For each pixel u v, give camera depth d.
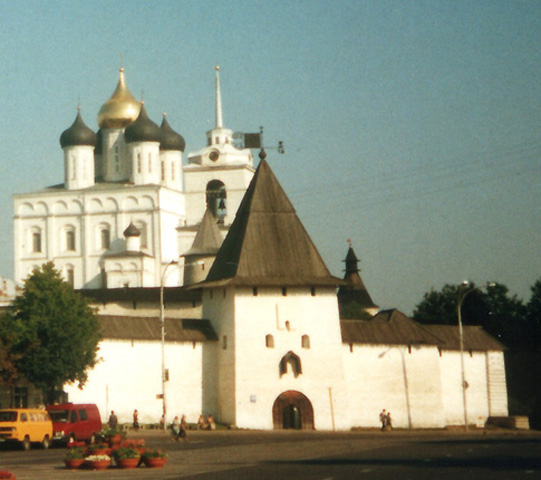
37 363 84.56
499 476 42.94
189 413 100.00
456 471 45.69
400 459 53.78
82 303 88.62
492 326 143.25
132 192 177.75
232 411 100.69
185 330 101.25
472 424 111.25
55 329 85.19
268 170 106.19
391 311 111.81
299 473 46.25
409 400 106.56
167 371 98.69
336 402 102.38
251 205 104.44
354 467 48.94
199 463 53.84
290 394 101.44
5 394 89.00
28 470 49.97
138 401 96.12
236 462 54.12
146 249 176.88
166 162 185.88
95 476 46.47
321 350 102.56
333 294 103.75
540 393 134.75
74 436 66.75
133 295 118.12
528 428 110.38
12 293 125.38
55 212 179.88
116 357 94.69
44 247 179.88
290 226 104.44
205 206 178.25
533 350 136.75
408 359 107.19
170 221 180.38
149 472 48.66
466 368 111.88
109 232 178.25
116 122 186.88
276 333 101.94
